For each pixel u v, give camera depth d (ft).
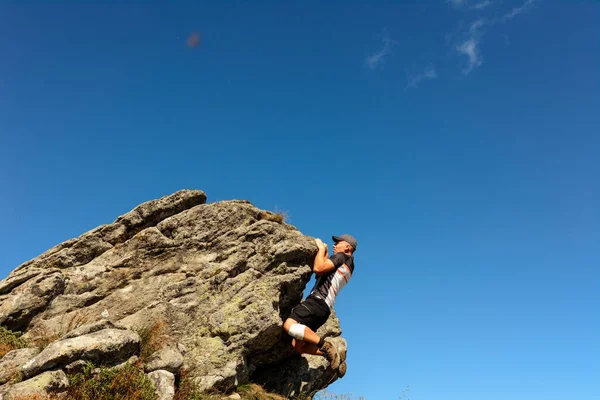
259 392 36.76
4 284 36.11
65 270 37.73
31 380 27.35
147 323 35.68
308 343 35.32
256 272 38.27
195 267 38.22
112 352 30.04
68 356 28.58
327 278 35.96
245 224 40.32
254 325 35.60
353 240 38.06
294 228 42.57
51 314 35.81
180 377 33.09
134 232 39.91
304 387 39.65
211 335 35.96
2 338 33.14
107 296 37.09
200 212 40.09
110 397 28.07
